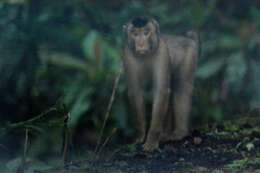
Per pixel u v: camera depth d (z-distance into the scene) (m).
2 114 12.73
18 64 13.27
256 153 7.73
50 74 13.27
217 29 17.02
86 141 11.72
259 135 8.80
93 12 15.69
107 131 12.17
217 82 14.29
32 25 13.83
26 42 13.51
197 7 16.20
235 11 18.89
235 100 13.98
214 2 18.05
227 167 6.79
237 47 15.17
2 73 13.06
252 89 14.03
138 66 8.88
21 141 9.57
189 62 9.68
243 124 9.65
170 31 16.22
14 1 14.40
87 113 12.60
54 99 12.93
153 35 8.55
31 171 6.76
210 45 15.09
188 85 9.75
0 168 7.26
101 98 12.91
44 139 8.94
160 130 8.70
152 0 17.94
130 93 9.02
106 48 14.12
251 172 6.41
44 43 13.88
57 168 6.77
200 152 7.98
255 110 10.23
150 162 7.29
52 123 6.50
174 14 16.86
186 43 9.77
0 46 13.37
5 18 13.94
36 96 12.99
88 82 13.02
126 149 8.32
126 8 16.20
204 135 9.13
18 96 12.95
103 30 15.30
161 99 8.77
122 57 8.86
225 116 13.23
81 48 14.83
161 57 8.75
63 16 15.37
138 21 8.54
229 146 8.28
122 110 12.63
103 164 7.08
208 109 13.47
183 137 9.23
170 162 7.30
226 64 14.50
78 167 6.86
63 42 14.44
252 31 16.28
